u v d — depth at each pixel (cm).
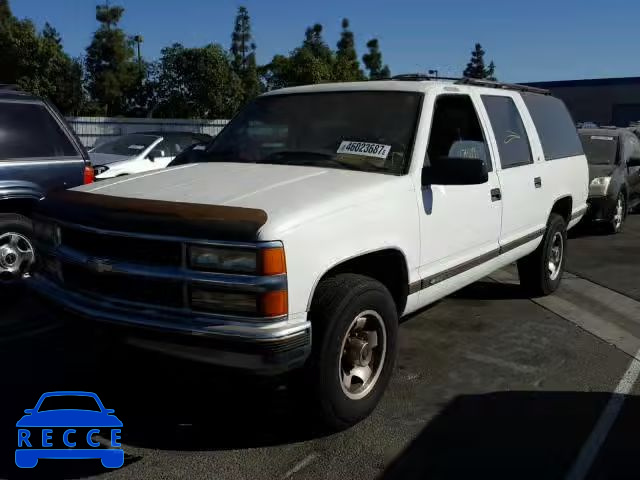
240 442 367
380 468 341
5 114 620
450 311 626
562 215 706
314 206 347
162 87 3158
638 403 425
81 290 362
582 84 4084
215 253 318
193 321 324
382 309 384
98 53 3509
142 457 350
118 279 345
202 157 496
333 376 354
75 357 485
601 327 586
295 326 324
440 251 446
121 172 1184
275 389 433
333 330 348
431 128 453
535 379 463
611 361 501
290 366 322
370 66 4922
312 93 502
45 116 650
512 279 753
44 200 399
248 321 317
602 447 366
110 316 340
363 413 382
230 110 3180
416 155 427
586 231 1127
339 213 355
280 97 515
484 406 417
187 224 323
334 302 350
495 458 352
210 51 3080
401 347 524
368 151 436
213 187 379
